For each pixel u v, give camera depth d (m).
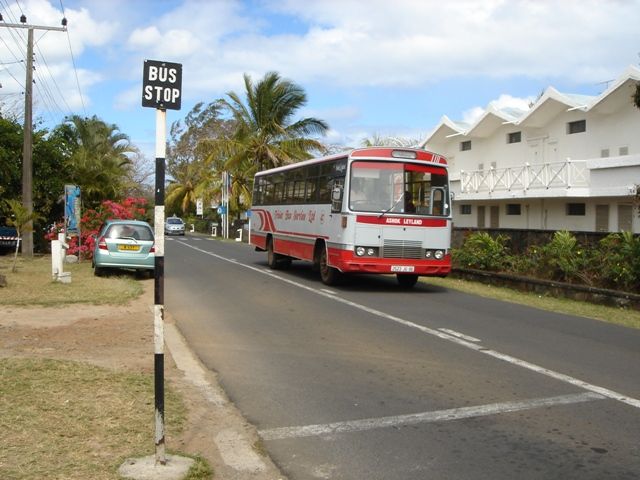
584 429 5.42
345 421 5.61
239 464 4.62
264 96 37.28
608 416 5.76
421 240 14.16
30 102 23.00
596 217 24.81
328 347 8.57
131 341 8.52
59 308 10.90
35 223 26.30
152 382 6.43
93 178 28.44
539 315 11.60
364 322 10.45
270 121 37.59
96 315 10.40
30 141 23.02
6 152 25.12
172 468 4.29
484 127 30.80
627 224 23.39
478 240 17.78
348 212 13.88
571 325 10.59
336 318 10.83
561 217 26.52
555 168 26.06
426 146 36.16
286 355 8.10
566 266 14.62
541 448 4.98
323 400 6.23
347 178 14.02
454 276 18.09
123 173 35.81
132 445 4.70
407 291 14.80
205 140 39.47
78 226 21.52
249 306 12.12
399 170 14.21
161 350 4.34
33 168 26.62
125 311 10.95
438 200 14.42
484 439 5.18
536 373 7.27
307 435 5.26
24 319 9.80
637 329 10.43
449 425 5.51
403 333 9.55
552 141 27.53
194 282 16.09
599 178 23.17
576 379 7.03
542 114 27.19
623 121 23.94
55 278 14.20
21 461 4.29
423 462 4.71
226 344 8.73
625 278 13.18
